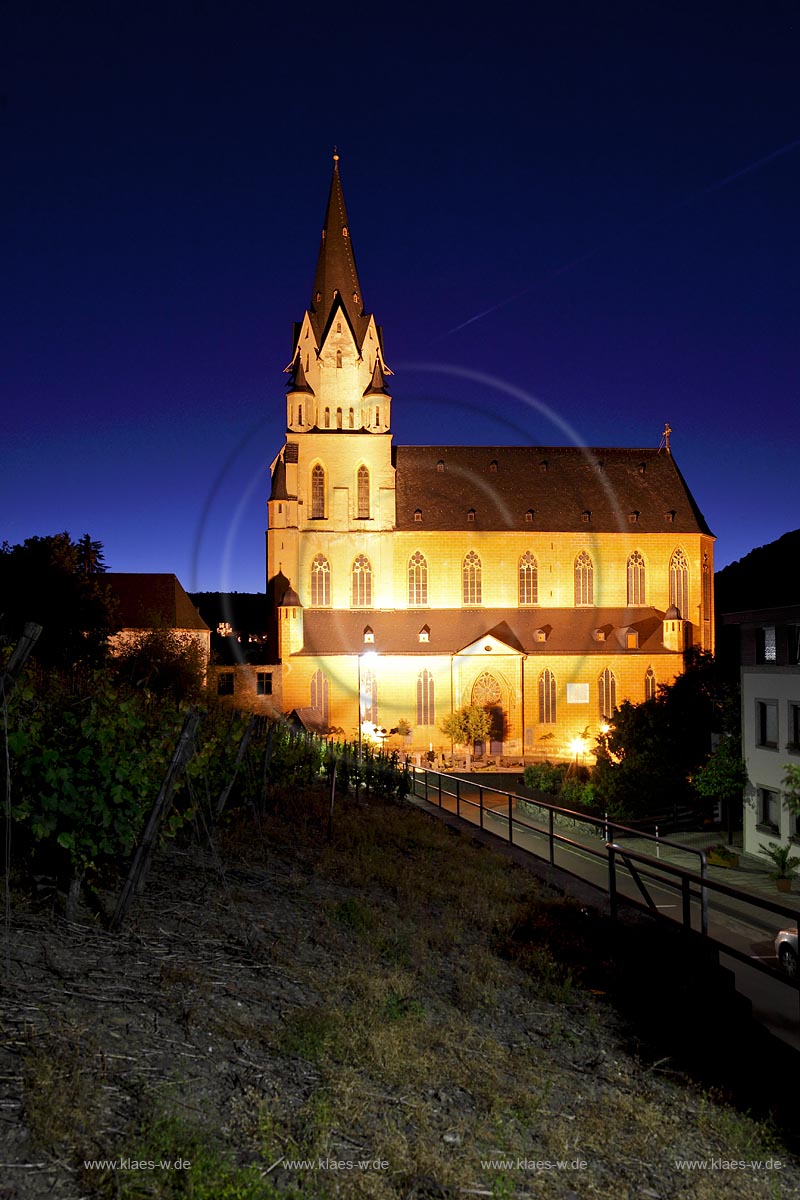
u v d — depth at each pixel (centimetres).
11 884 1052
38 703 1076
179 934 1019
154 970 884
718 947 998
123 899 1003
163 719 1323
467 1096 757
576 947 1267
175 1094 647
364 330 8906
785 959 1933
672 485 9525
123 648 6681
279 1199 556
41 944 894
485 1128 705
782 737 3934
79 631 5166
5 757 966
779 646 4009
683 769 5159
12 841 1112
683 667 8481
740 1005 1004
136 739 1120
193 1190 538
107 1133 585
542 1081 813
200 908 1147
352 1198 574
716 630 9619
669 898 2633
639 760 5169
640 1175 688
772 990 1652
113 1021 742
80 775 968
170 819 1170
